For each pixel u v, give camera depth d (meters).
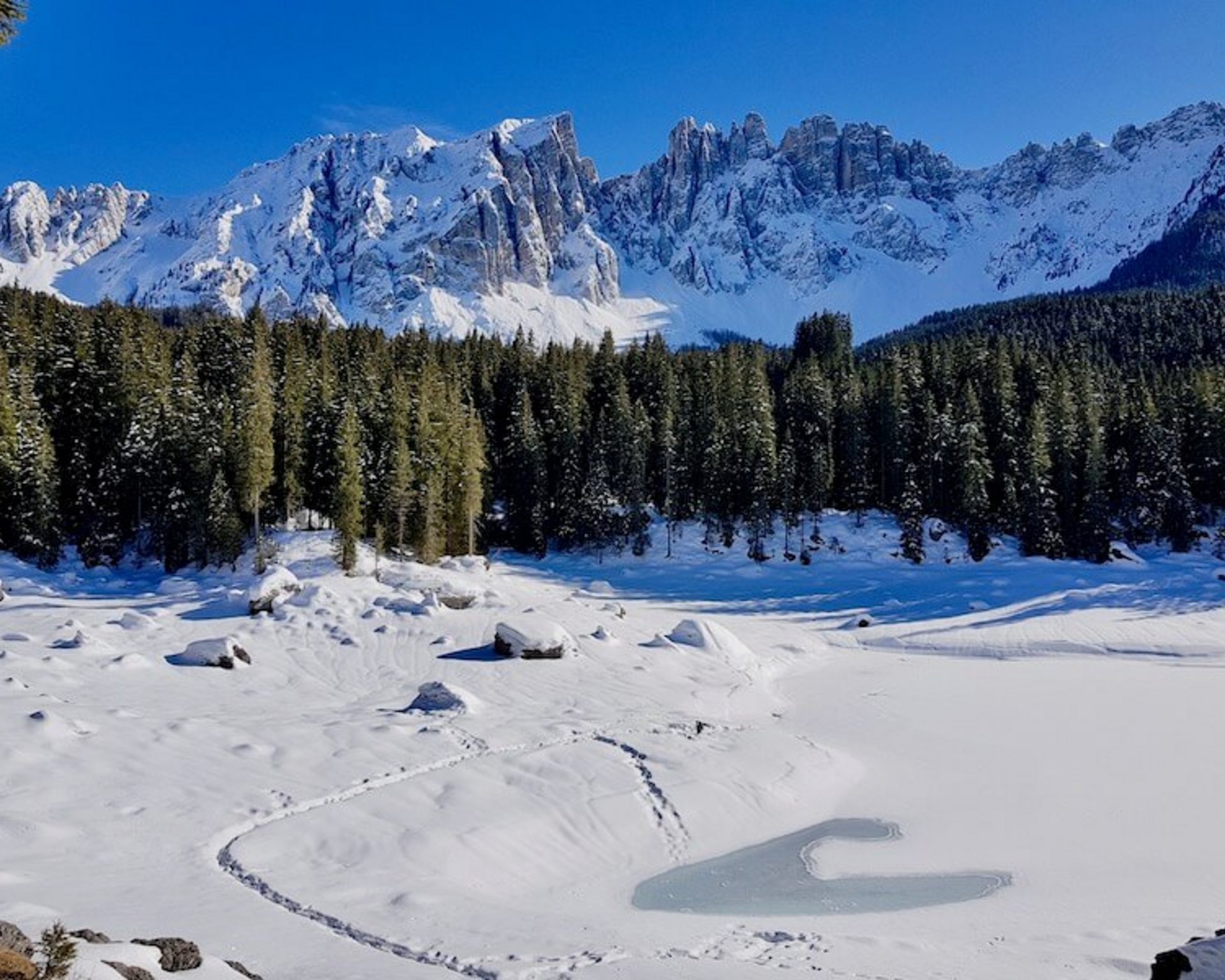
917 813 27.70
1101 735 36.78
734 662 48.81
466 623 51.03
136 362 86.06
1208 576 77.12
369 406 87.62
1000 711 41.12
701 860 23.61
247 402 73.12
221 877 18.25
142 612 52.81
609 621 54.78
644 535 93.19
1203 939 11.24
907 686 46.84
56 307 114.62
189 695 36.28
